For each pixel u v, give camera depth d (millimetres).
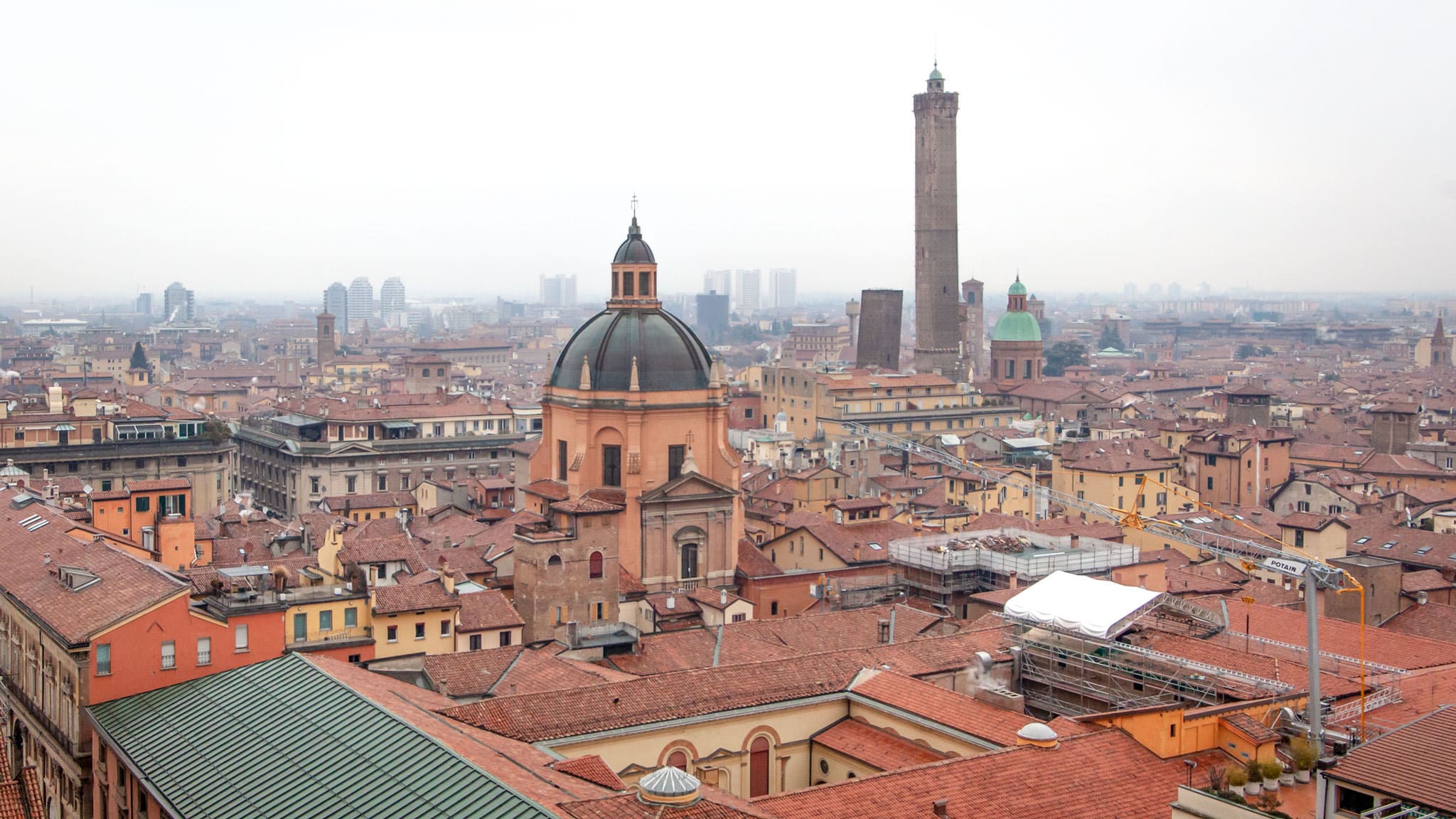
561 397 170625
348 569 142625
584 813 71625
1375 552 187125
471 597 142000
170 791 87000
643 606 157000
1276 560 172000
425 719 90438
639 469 164250
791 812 79438
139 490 167000
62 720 111188
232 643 111562
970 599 155125
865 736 104312
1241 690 101875
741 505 175750
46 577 124312
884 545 179625
